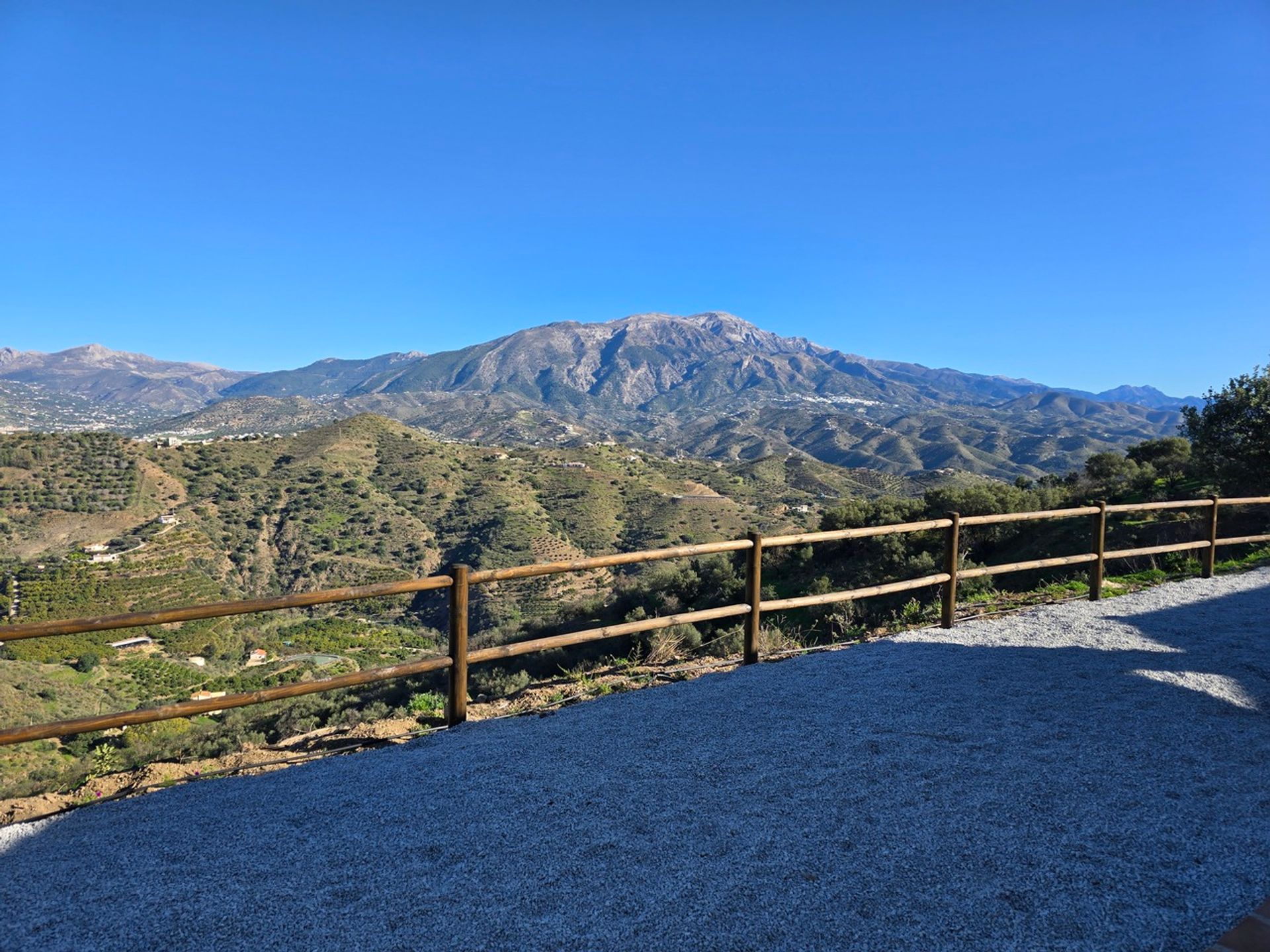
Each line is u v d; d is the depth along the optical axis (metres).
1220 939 2.28
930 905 2.47
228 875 2.73
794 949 2.24
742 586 17.89
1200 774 3.61
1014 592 10.09
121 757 6.36
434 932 2.35
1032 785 3.44
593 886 2.60
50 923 2.45
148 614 3.57
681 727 4.31
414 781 3.60
